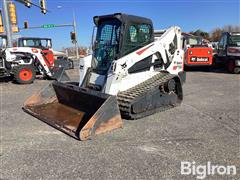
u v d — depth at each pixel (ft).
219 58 50.39
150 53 19.81
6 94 28.12
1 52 36.01
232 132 15.46
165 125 16.76
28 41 49.52
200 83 34.91
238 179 10.43
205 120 17.80
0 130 16.19
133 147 13.41
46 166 11.55
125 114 17.17
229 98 24.90
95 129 14.79
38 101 20.62
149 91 18.37
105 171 11.08
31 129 16.26
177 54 22.88
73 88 18.13
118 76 17.67
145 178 10.51
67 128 15.76
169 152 12.79
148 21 20.13
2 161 12.06
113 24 19.15
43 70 39.01
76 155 12.57
